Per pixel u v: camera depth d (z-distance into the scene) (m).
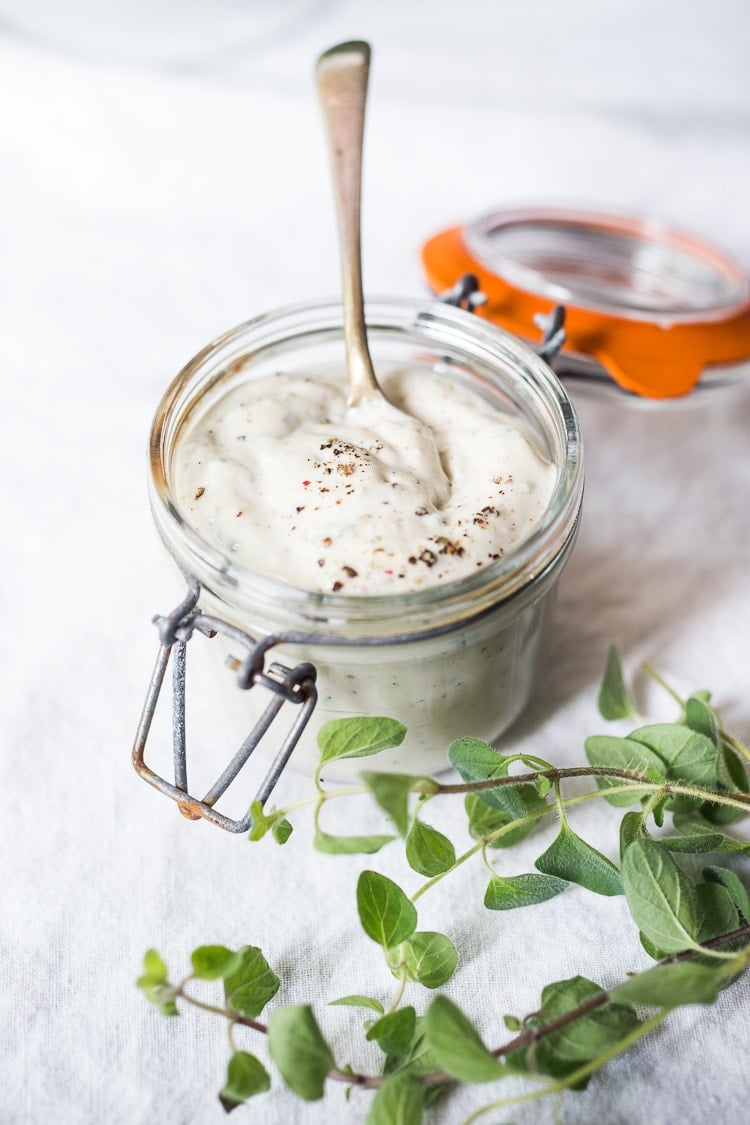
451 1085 0.36
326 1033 0.37
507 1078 0.36
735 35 0.65
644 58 0.64
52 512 0.48
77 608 0.45
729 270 0.50
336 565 0.36
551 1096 0.36
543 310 0.46
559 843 0.36
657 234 0.52
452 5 0.66
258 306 0.54
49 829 0.40
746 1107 0.36
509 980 0.38
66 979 0.38
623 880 0.35
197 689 0.43
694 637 0.45
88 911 0.39
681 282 0.52
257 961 0.36
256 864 0.40
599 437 0.51
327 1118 0.36
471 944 0.38
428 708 0.38
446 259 0.48
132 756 0.37
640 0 0.66
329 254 0.56
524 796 0.39
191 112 0.60
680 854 0.40
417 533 0.37
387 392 0.42
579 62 0.64
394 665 0.36
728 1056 0.36
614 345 0.45
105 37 0.64
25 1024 0.37
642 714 0.43
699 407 0.52
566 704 0.43
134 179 0.59
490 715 0.40
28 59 0.59
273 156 0.60
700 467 0.50
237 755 0.36
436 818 0.41
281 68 0.63
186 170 0.59
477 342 0.42
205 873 0.40
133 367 0.52
